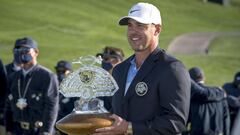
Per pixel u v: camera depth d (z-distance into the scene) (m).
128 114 8.48
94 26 108.31
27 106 15.25
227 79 62.41
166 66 8.28
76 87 7.84
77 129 7.56
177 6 144.12
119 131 7.77
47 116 15.12
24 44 15.12
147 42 8.35
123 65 8.84
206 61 76.56
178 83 8.18
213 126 18.64
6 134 15.59
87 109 7.79
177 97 8.15
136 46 8.37
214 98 18.44
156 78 8.30
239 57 80.81
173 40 107.50
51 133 15.16
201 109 18.44
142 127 7.98
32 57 15.23
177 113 8.11
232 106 20.42
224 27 136.00
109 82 7.82
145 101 8.34
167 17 130.38
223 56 81.94
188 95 8.27
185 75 8.28
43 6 112.19
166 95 8.18
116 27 109.56
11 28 96.81
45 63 64.81
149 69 8.39
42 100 15.17
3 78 14.88
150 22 8.25
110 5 125.06
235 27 136.62
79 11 115.06
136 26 8.30
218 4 156.50
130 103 8.46
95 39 97.56
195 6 149.25
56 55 71.00
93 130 7.60
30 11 108.12
